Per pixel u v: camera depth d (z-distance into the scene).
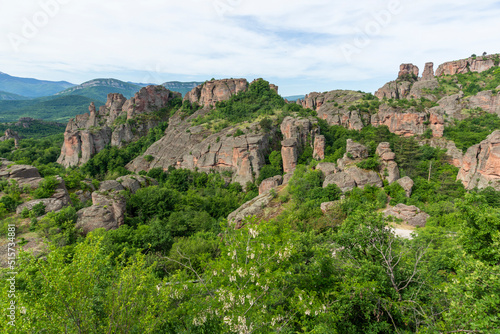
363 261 16.23
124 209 54.19
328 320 14.14
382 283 15.06
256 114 135.75
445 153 86.50
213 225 59.03
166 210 65.00
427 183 58.81
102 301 13.02
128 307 12.65
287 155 97.56
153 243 41.22
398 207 47.53
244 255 16.45
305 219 43.34
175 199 69.44
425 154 86.62
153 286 15.06
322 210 47.69
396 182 55.38
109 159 138.25
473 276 11.41
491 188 52.84
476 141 88.00
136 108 169.38
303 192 57.97
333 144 106.19
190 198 73.38
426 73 185.12
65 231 41.47
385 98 149.75
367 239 17.03
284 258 16.53
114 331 11.45
